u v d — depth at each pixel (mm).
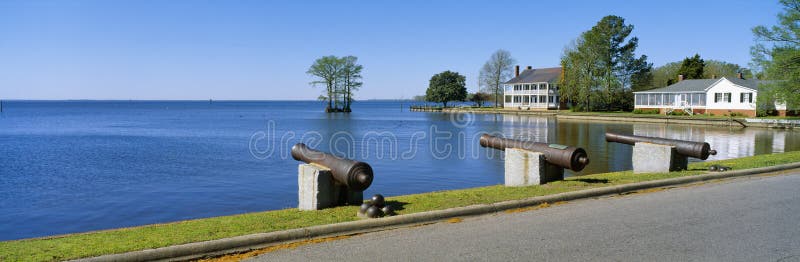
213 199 14484
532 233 6387
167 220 12141
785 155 15594
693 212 7566
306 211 7527
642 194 9203
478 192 8906
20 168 21609
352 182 7574
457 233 6430
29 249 5512
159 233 6168
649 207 7953
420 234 6398
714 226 6723
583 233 6371
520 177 10086
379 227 6699
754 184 10250
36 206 13820
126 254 5289
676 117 52344
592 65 67062
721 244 5898
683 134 37969
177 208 13398
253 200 14297
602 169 19359
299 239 6191
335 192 7934
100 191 15883
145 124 62188
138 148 30516
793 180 10789
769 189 9602
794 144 29703
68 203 14172
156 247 5508
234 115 95500
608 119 58844
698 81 62531
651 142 12461
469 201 7961
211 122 67000
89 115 96188
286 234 6109
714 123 47844
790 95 35281
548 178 10273
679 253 5562
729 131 40875
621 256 5453
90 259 5160
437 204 7719
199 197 14789
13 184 17359
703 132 39906
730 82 56094
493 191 9016
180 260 5449
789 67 35188
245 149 29547
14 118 81562
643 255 5488
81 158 25281
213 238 5848
